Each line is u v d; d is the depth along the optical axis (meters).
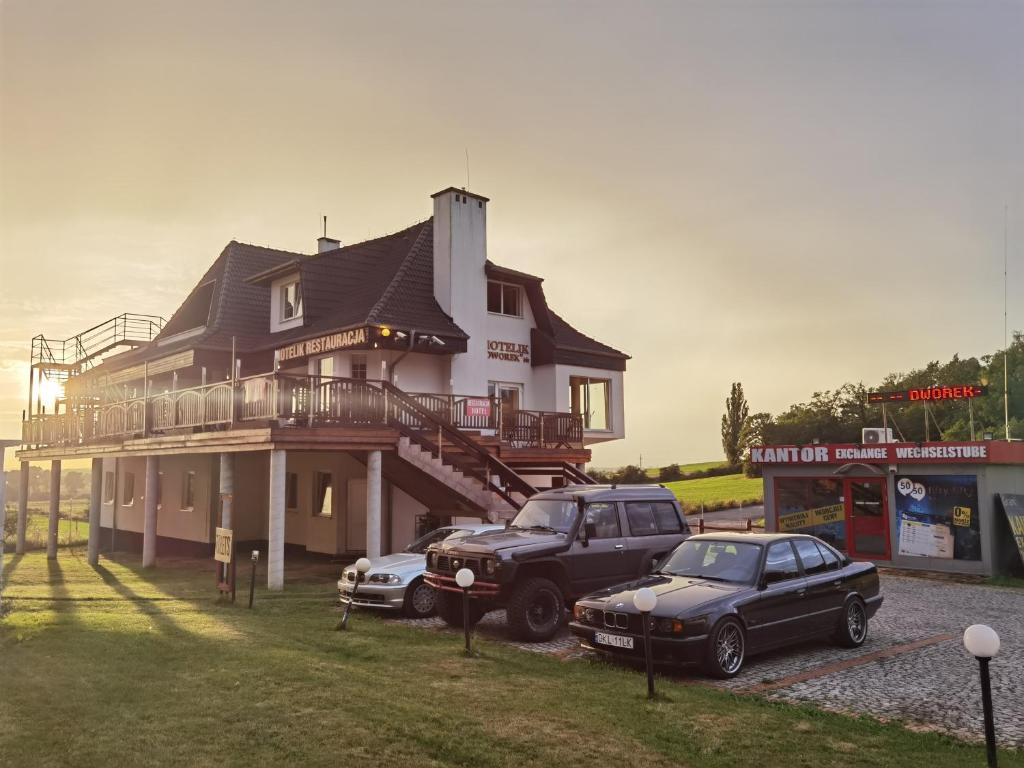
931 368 62.03
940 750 6.31
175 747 6.02
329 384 16.47
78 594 15.33
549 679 8.31
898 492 20.48
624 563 11.84
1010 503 19.12
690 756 6.00
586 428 27.34
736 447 75.81
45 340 29.16
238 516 25.52
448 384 23.00
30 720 6.65
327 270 24.73
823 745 6.31
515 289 26.02
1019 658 9.85
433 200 24.41
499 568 10.60
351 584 12.97
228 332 26.19
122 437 21.89
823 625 10.06
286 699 7.24
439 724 6.60
